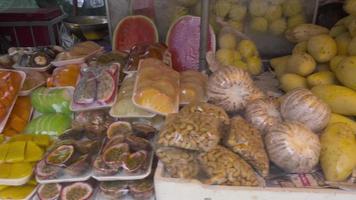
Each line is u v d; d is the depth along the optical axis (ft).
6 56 3.52
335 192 1.92
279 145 2.06
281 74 3.40
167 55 3.38
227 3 3.79
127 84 2.89
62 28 5.53
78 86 2.90
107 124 2.71
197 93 2.74
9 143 2.51
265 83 3.44
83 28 4.59
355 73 2.55
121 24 3.96
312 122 2.28
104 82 2.84
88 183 2.27
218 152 2.02
